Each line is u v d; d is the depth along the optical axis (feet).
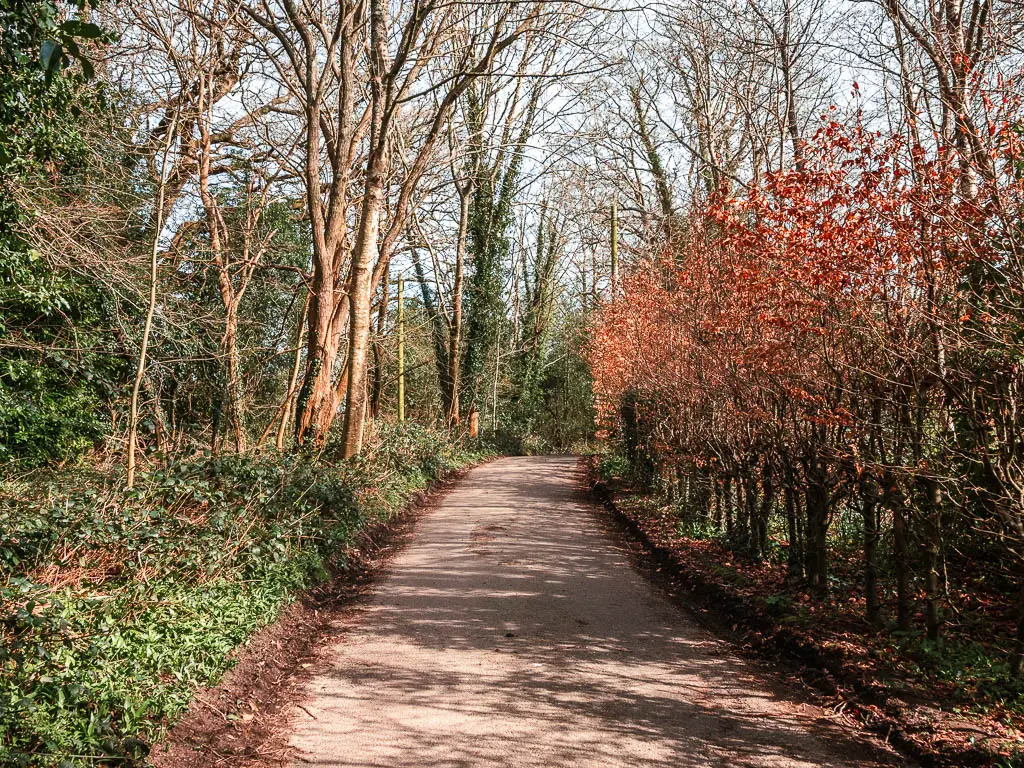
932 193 17.31
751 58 44.60
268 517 29.99
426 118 71.77
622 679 19.21
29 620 15.47
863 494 21.43
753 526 30.30
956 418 19.34
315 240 48.60
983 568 23.73
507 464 85.51
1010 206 16.17
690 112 60.03
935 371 17.85
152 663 16.85
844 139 18.74
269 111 58.29
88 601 18.98
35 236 32.96
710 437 32.14
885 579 25.79
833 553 30.19
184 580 22.36
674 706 17.39
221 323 47.03
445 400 94.99
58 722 13.69
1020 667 16.92
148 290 40.70
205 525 25.43
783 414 24.45
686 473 38.99
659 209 77.10
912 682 17.30
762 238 21.66
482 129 84.53
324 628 24.23
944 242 17.21
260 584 24.31
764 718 16.69
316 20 47.67
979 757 13.76
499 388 111.96
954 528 21.52
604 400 71.10
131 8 42.50
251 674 19.02
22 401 36.86
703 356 31.96
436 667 20.26
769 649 21.34
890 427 19.61
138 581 20.77
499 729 16.24
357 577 31.27
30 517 21.85
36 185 34.71
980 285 18.03
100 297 41.14
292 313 66.74
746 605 24.52
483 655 21.21
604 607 26.16
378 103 48.70
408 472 56.54
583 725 16.39
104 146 41.42
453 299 91.56
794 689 18.47
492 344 99.19
